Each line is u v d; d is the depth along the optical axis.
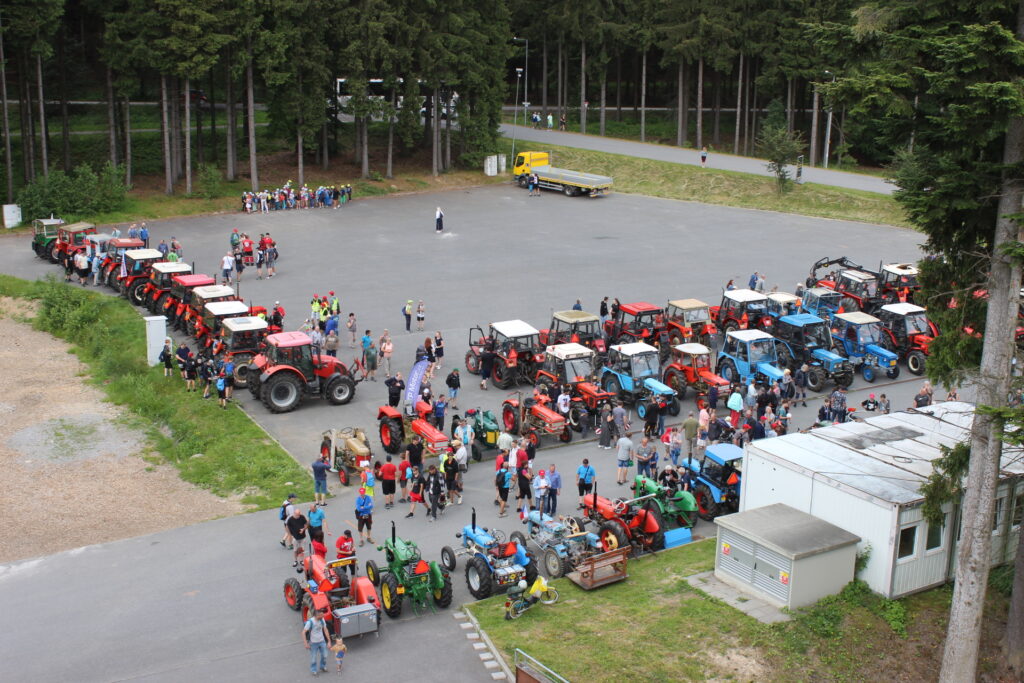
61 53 71.12
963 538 20.20
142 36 68.00
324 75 74.06
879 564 23.03
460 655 20.80
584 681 19.52
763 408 35.12
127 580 23.88
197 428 33.91
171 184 72.81
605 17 96.38
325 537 26.25
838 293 46.16
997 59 17.75
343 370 37.41
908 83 18.48
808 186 76.88
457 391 37.16
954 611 20.12
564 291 51.94
